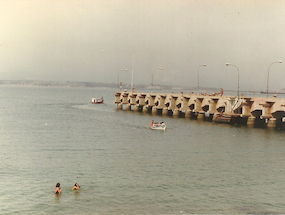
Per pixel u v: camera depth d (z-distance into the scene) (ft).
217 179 107.76
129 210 82.48
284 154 147.84
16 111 351.46
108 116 316.60
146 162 127.03
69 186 98.17
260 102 244.42
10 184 99.35
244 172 116.88
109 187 97.86
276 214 82.07
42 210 81.92
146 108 389.80
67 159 130.21
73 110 385.29
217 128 231.71
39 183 100.63
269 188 100.58
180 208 84.23
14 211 81.15
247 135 199.72
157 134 199.31
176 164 125.18
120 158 133.08
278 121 251.19
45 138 179.22
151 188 97.66
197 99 302.25
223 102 275.59
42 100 610.65
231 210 83.87
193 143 169.89
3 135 186.70
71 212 80.89
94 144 162.71
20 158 131.03
